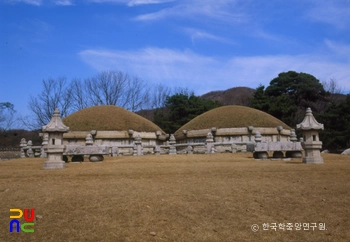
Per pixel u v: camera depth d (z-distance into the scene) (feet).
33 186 41.06
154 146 102.06
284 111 185.16
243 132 119.14
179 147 113.80
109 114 129.90
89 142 90.27
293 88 209.67
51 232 25.94
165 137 138.21
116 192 37.19
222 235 25.77
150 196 35.42
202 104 199.62
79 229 26.48
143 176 48.57
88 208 31.35
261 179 45.65
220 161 68.39
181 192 37.32
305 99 214.90
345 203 33.37
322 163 60.59
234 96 345.72
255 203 33.42
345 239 25.26
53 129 58.54
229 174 49.70
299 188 39.45
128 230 26.40
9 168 61.87
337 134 144.46
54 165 58.29
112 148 94.12
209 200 34.24
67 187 40.19
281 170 52.65
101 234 25.59
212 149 93.40
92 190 38.27
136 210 30.81
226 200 34.30
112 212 30.27
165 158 75.66
